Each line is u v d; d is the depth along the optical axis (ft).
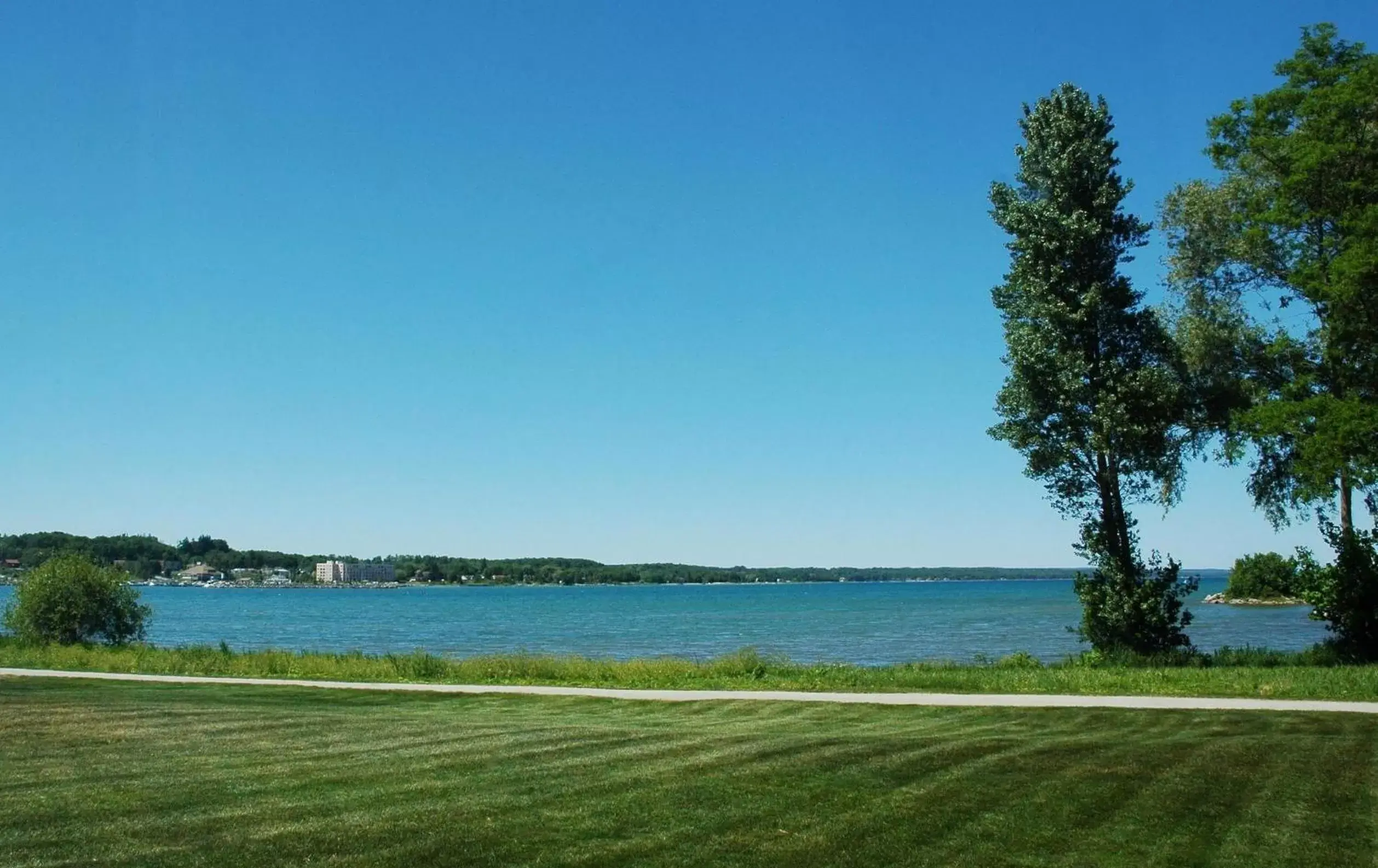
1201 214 107.96
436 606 506.48
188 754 44.91
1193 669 84.64
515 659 98.32
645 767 42.04
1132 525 101.76
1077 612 358.02
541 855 29.58
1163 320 111.34
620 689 79.97
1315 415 90.84
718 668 91.91
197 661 104.32
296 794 36.58
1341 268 85.87
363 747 46.98
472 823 32.86
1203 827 33.14
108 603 141.28
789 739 49.44
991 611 380.17
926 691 75.00
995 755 44.62
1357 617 91.97
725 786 38.42
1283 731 51.93
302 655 109.29
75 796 35.83
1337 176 92.99
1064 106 102.58
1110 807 35.50
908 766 42.32
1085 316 98.89
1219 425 107.14
